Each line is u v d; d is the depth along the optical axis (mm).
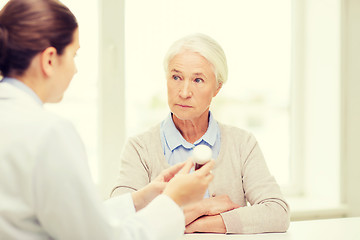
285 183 2271
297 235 1067
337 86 2016
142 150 1267
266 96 2191
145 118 1946
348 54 2006
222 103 2070
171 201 647
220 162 1271
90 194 545
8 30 593
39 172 522
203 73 1164
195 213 1094
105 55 1854
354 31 2016
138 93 1936
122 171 1246
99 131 1880
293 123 2277
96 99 1884
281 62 2240
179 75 1169
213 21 2059
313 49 2188
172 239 634
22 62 606
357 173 2035
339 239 1022
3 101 588
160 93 1952
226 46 2084
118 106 1877
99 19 1860
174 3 1980
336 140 2025
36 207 529
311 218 1921
